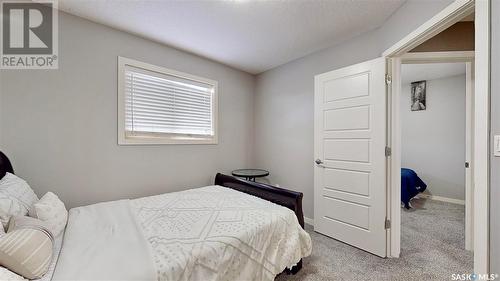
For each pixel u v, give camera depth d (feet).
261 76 11.75
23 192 4.67
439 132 13.24
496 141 3.43
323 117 8.34
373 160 6.86
